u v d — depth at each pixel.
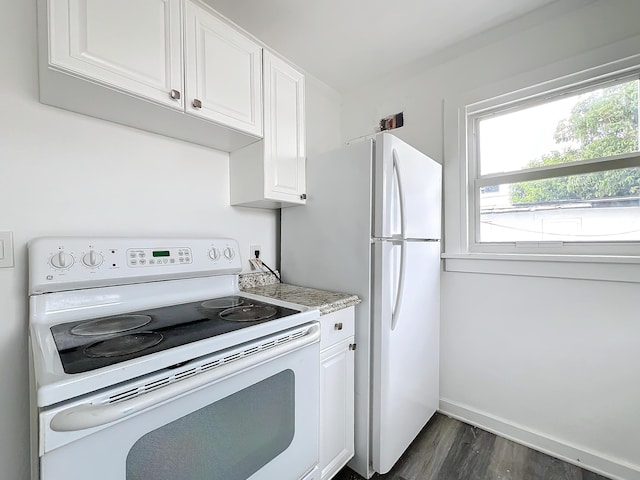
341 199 1.43
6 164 0.94
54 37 0.79
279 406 0.95
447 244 1.84
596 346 1.39
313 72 2.05
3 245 0.93
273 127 1.42
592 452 1.39
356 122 2.32
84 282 0.97
